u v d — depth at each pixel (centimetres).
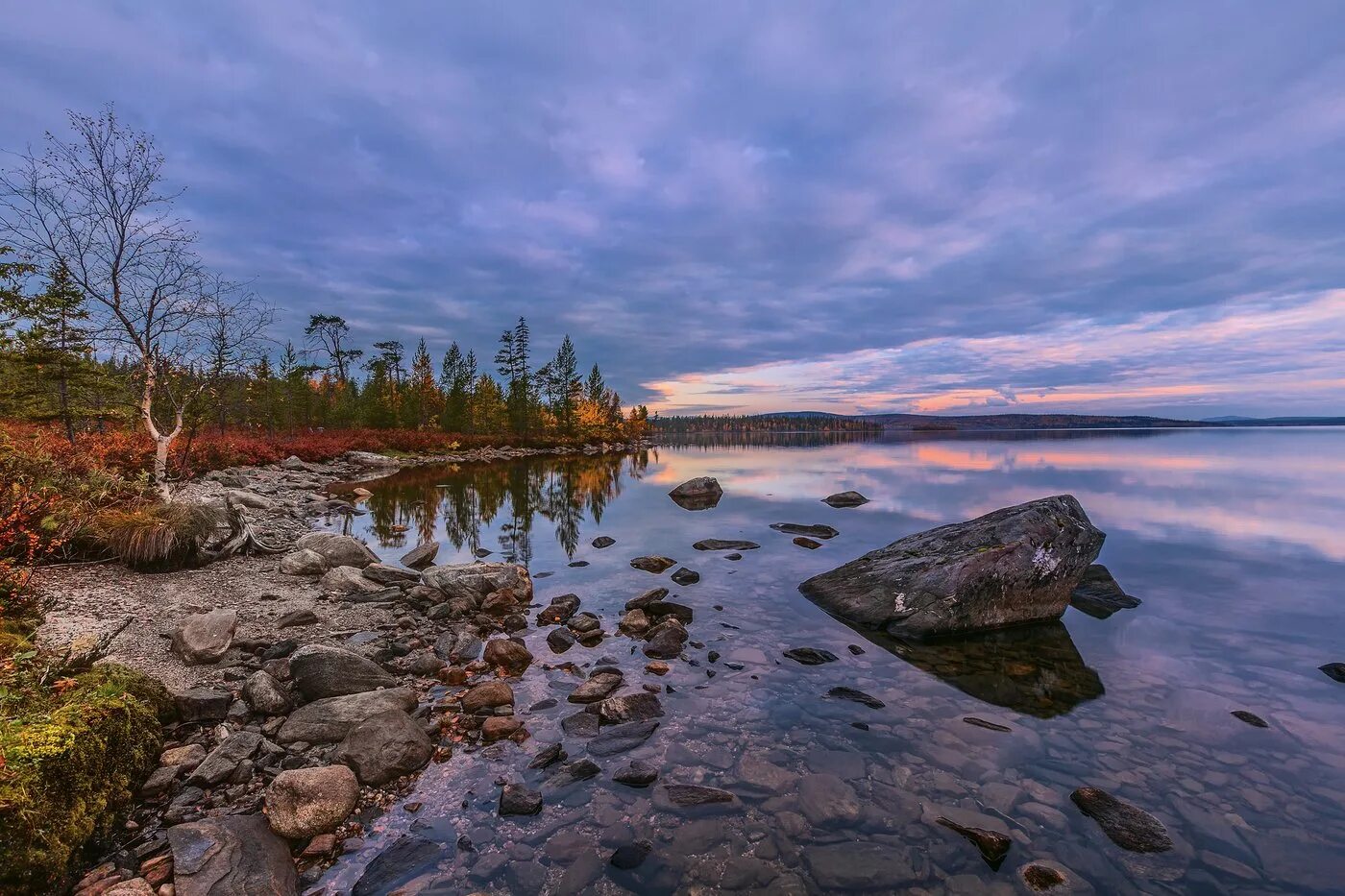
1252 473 3672
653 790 511
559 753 568
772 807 489
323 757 542
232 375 1603
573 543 1672
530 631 944
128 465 1809
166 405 1955
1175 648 880
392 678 719
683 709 668
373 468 3962
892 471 4138
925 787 518
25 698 458
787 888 399
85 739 427
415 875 411
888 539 1705
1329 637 926
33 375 1917
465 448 6206
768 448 9544
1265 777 536
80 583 871
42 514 923
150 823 448
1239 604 1098
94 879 388
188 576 1011
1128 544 1634
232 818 446
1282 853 435
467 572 1169
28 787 368
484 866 419
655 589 1095
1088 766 552
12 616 677
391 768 525
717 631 945
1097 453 6162
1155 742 598
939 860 426
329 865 421
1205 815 480
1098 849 438
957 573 946
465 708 661
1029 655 849
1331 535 1741
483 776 534
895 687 737
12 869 346
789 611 1052
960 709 674
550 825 464
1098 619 1013
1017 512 1088
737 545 1602
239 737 552
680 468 4697
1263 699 702
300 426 5891
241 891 379
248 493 1942
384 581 1169
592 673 774
